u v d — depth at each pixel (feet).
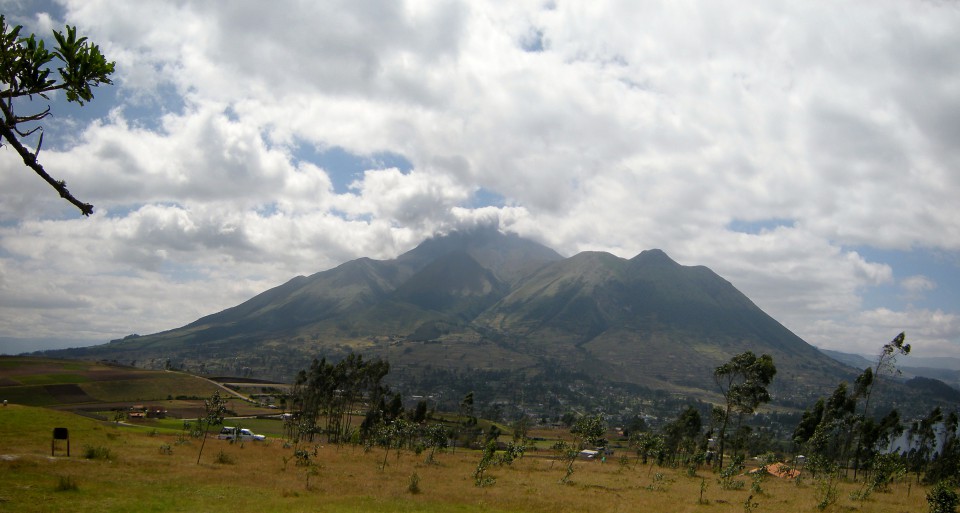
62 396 535.19
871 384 294.25
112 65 34.50
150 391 603.26
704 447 294.25
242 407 554.87
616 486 174.81
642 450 315.99
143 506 95.61
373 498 123.34
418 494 136.26
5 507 85.20
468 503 124.57
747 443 350.02
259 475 152.87
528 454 381.81
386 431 274.77
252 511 97.60
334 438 417.69
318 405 447.01
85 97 34.35
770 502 141.28
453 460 268.62
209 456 195.00
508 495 140.15
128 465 149.69
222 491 120.16
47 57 32.40
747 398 302.04
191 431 290.97
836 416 293.23
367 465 213.66
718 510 124.77
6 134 30.50
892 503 143.43
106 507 92.07
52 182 31.68
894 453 180.24
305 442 329.11
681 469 272.10
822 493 145.07
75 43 33.09
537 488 160.56
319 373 433.48
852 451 312.91
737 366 309.83
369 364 443.32
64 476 115.96
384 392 446.19
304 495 124.36
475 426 533.14
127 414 431.84
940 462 231.09
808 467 210.18
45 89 32.91
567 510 118.62
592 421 227.20
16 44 31.86
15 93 32.30
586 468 256.52
